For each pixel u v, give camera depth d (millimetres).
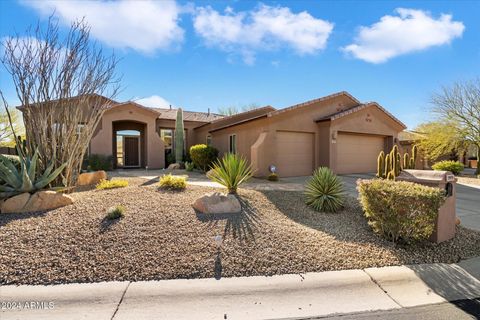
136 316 3125
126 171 17656
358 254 4797
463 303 3559
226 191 8062
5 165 6324
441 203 5035
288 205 7531
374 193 5430
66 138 7660
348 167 16609
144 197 7062
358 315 3254
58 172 6844
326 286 3836
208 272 4066
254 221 5996
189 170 17344
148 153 20312
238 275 4039
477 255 5074
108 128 18734
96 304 3316
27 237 4695
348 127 15789
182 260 4305
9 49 7031
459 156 24859
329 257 4625
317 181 7828
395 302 3547
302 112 15086
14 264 3998
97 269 3990
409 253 4957
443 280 4129
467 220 7609
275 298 3545
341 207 7715
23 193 6145
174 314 3184
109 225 5234
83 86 7895
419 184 5797
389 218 5230
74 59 7703
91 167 17172
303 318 3178
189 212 6125
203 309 3289
